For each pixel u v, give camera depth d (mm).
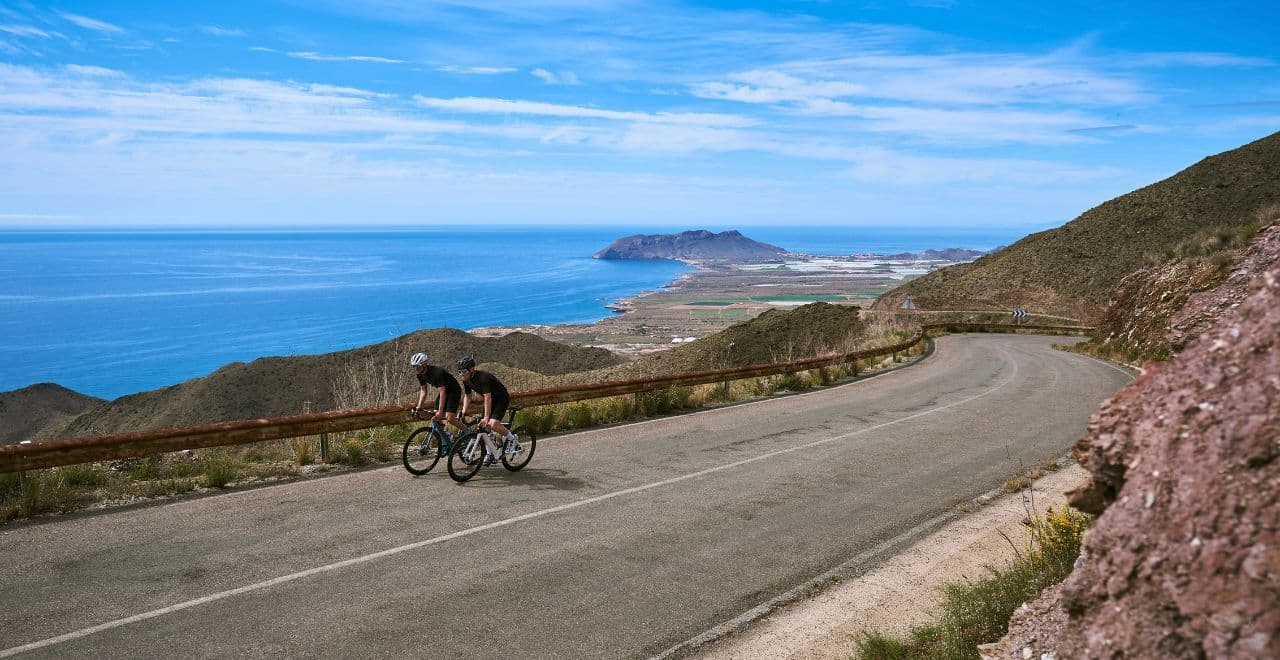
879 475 10414
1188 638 2588
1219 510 2754
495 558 6914
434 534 7539
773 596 6328
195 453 10945
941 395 19359
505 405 10062
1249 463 2783
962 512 8773
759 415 15859
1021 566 6145
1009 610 5406
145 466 9852
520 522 8000
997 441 12883
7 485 8289
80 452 8461
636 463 11008
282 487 9398
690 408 17031
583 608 5918
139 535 7352
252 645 5082
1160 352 24797
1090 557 3293
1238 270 10289
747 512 8570
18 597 5789
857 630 5770
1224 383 3160
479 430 9906
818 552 7375
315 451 11250
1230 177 81312
